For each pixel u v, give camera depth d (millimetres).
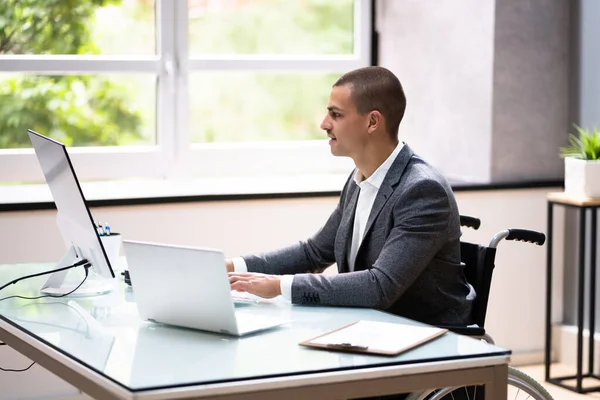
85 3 4316
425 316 2746
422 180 2660
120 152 4363
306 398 1899
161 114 4430
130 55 4398
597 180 4176
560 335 4664
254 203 4172
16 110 4246
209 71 4508
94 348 2100
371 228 2723
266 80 4656
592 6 4457
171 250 2221
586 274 4598
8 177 4195
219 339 2176
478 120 4520
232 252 4160
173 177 4469
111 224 3963
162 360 1994
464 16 4535
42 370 3904
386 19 4801
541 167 4578
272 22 4645
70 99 4332
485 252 2816
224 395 1846
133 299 2625
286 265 3016
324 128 2805
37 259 3873
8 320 2377
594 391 4242
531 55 4508
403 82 4793
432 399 2477
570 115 4598
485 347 2088
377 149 2754
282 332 2242
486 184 4418
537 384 2600
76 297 2645
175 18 4414
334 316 2418
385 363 1961
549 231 4352
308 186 4355
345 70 4770
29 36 4242
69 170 2461
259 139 4680
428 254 2621
